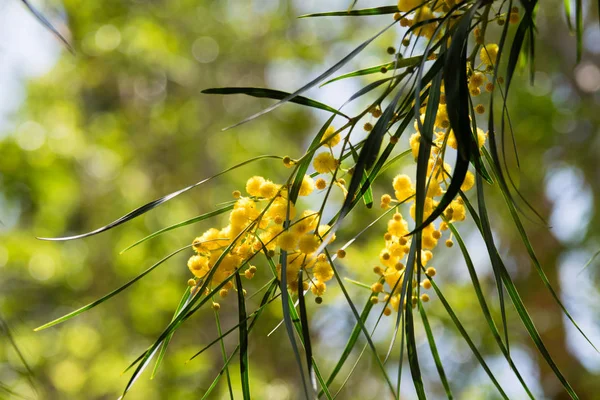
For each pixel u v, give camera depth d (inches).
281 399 229.8
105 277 261.0
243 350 42.0
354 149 44.1
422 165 38.1
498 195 226.1
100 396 239.9
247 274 43.0
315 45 292.0
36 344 235.0
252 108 295.7
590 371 238.8
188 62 289.6
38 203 252.4
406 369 212.1
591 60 251.9
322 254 43.6
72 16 268.7
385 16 275.9
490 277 236.8
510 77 41.5
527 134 238.2
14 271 248.8
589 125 247.9
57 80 274.5
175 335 253.8
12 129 253.8
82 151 262.5
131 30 270.8
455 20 43.6
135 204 269.7
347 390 214.8
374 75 245.1
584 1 237.3
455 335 214.7
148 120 293.3
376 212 219.1
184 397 226.4
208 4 299.4
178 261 262.8
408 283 41.3
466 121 36.8
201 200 279.7
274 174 281.1
